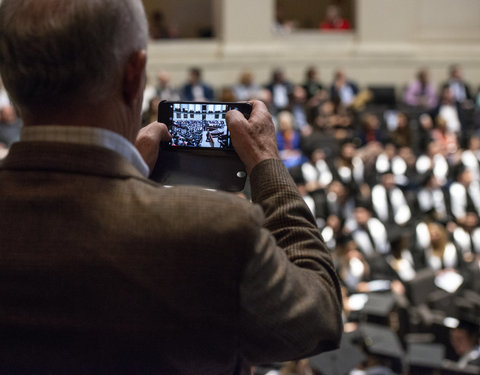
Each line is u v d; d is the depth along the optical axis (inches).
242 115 45.0
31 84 36.5
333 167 484.4
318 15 740.7
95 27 35.9
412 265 407.2
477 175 502.6
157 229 35.9
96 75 36.7
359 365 266.2
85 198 36.5
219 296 35.7
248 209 36.6
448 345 305.6
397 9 652.7
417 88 603.2
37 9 36.0
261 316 36.7
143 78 39.2
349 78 649.0
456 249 413.1
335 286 41.1
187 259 35.5
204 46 631.8
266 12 633.6
